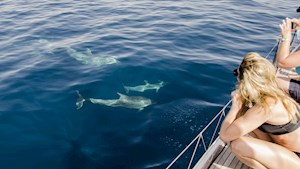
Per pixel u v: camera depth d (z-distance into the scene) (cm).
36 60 1134
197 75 1010
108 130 754
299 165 381
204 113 817
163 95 897
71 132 751
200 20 1558
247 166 451
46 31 1434
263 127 385
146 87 936
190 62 1093
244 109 388
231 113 409
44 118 803
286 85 473
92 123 780
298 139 379
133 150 689
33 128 767
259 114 362
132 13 1678
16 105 858
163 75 1006
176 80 978
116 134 739
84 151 688
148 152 683
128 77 995
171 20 1551
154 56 1136
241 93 362
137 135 734
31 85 959
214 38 1330
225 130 396
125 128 759
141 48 1209
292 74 672
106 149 693
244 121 372
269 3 1989
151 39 1302
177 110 828
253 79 349
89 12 1717
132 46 1228
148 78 990
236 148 397
